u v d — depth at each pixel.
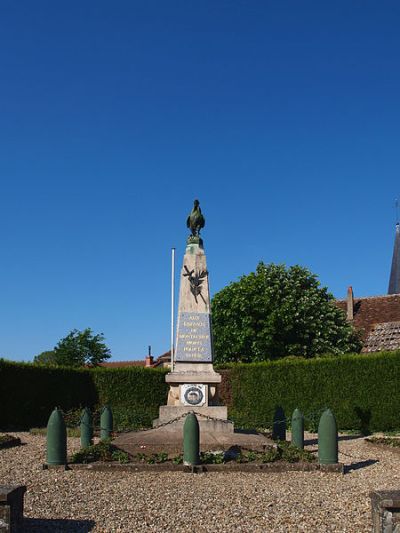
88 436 15.09
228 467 12.02
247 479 11.20
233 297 33.69
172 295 21.33
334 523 7.82
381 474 12.23
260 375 26.53
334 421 12.41
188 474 11.66
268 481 11.02
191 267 16.72
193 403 15.65
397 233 49.62
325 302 33.97
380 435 21.59
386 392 23.64
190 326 16.31
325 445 12.30
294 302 32.91
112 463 12.16
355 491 10.11
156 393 27.98
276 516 8.20
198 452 12.09
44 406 25.70
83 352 43.03
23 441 18.34
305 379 25.44
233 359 33.66
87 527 7.60
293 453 12.95
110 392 27.64
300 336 32.75
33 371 25.41
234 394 26.97
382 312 36.81
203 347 16.19
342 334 33.09
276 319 32.28
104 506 8.80
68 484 10.55
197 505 8.84
